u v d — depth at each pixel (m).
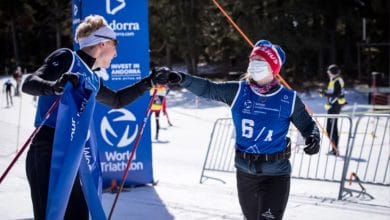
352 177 7.92
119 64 7.03
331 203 6.38
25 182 7.66
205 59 42.25
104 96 3.74
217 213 5.85
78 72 3.30
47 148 3.24
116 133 7.20
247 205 3.68
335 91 11.13
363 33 27.84
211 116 19.31
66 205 3.17
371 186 7.62
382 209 6.06
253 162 3.57
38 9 54.22
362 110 20.34
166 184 7.60
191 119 18.28
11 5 49.38
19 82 27.86
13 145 11.93
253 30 28.53
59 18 48.59
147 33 7.13
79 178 3.41
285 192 3.60
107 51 3.53
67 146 3.14
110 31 3.51
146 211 5.97
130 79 7.09
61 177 3.13
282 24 28.36
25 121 16.89
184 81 3.70
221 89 3.69
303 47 28.75
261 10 29.05
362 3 30.47
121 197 6.71
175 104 24.45
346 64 32.31
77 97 3.21
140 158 7.35
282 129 3.58
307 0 28.02
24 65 52.78
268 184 3.59
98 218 3.43
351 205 6.26
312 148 3.58
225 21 31.12
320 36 29.11
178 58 44.69
